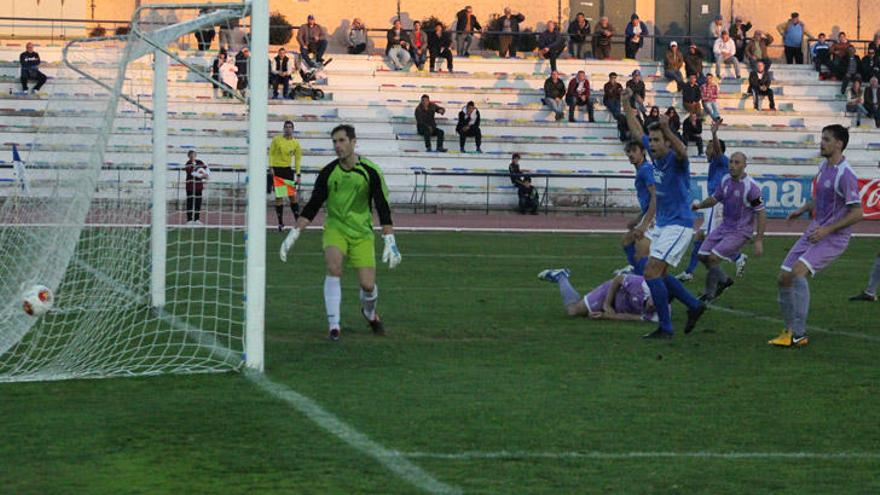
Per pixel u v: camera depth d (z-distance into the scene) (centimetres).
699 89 6169
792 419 1311
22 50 6088
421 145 5997
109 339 1780
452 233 4366
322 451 1136
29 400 1354
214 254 3312
